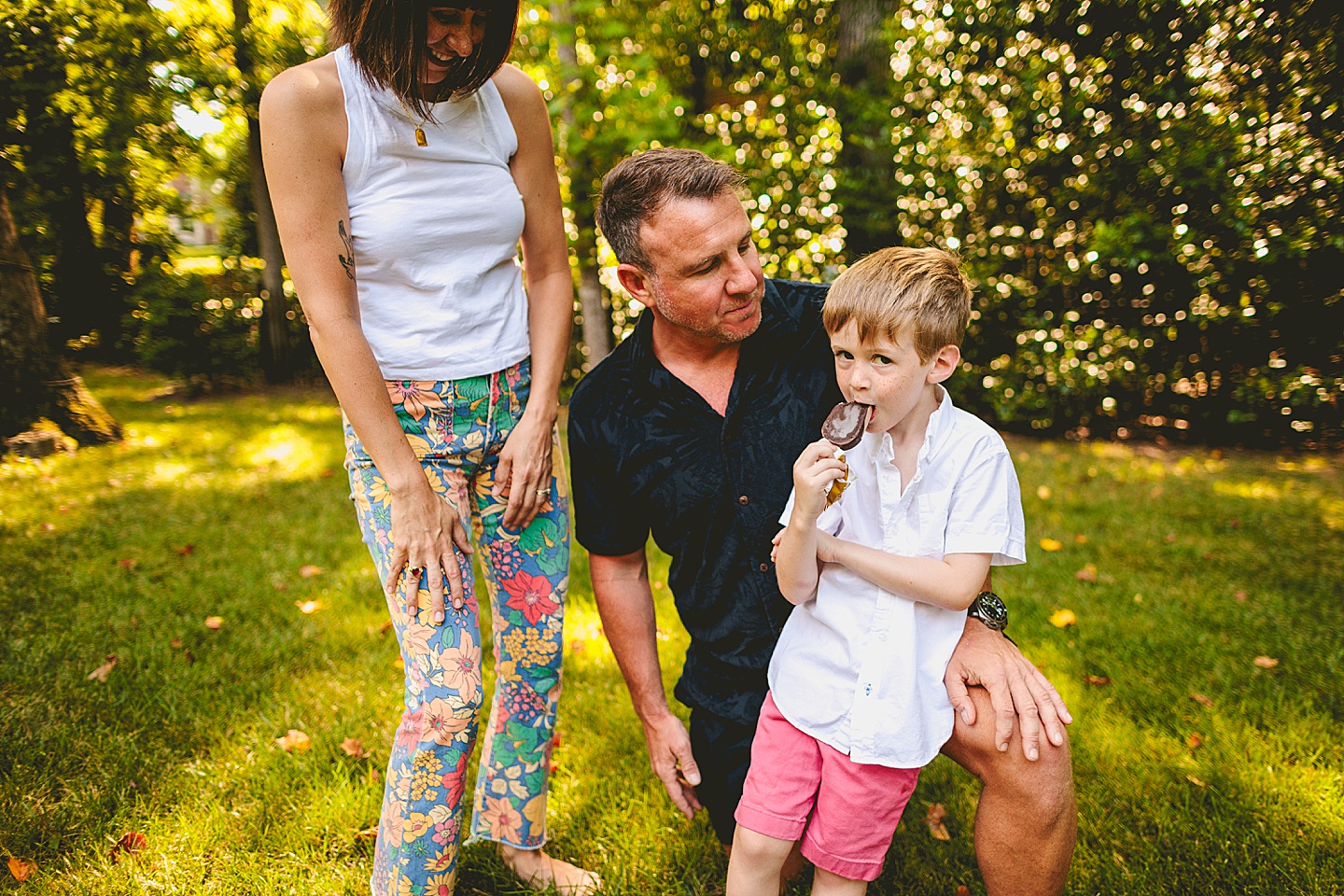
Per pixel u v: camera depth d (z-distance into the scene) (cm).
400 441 166
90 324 1147
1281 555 426
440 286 172
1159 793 241
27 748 265
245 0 932
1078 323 697
